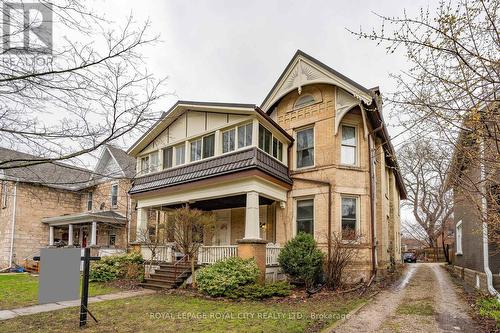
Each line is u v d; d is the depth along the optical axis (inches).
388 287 481.1
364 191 533.3
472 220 491.5
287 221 554.9
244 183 484.7
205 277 425.4
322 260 463.5
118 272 573.3
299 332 255.4
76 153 191.0
